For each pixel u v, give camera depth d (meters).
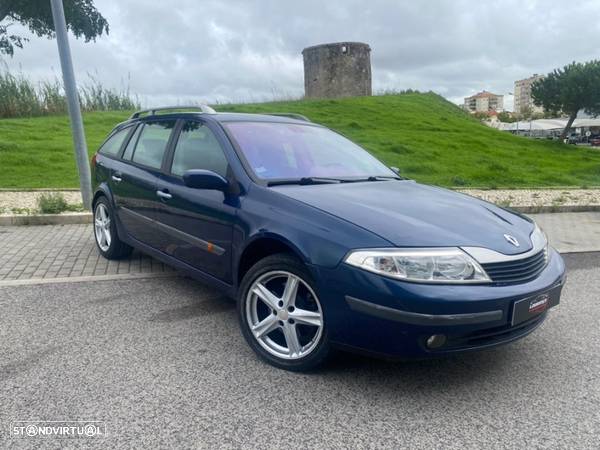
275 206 3.42
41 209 8.05
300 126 4.79
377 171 4.56
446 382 3.21
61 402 2.87
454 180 13.21
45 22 20.03
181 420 2.73
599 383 3.24
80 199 9.23
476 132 23.25
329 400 2.96
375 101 26.41
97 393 2.97
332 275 2.96
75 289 4.81
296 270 3.16
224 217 3.70
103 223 5.77
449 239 3.00
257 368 3.32
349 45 30.30
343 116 21.75
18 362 3.34
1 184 10.42
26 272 5.30
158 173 4.60
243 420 2.74
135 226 4.96
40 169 11.70
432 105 28.80
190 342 3.69
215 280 3.91
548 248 3.61
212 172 3.70
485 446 2.58
